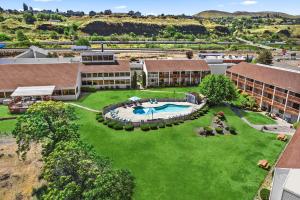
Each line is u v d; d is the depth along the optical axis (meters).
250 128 63.19
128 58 141.88
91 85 92.44
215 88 75.00
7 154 47.81
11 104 69.88
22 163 45.34
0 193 39.12
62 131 40.72
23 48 141.25
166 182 41.44
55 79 80.69
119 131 59.31
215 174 43.78
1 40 190.00
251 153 50.94
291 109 67.69
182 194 38.84
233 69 92.62
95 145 52.69
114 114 69.31
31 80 79.69
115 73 92.81
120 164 46.06
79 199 28.00
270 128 63.94
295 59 156.25
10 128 59.16
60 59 103.25
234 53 175.12
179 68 98.75
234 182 41.81
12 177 41.69
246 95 83.00
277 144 55.00
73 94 80.38
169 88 96.94
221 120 67.56
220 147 53.12
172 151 51.00
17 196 38.38
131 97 83.50
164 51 173.62
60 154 31.47
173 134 58.44
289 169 34.25
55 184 29.11
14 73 80.88
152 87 97.19
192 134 58.69
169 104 79.38
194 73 100.06
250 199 38.06
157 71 96.31
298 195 29.94
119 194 29.20
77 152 32.62
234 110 75.75
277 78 73.38
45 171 31.30
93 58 95.94
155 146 52.91
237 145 54.12
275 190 36.06
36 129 40.03
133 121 64.88
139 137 56.62
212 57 132.50
